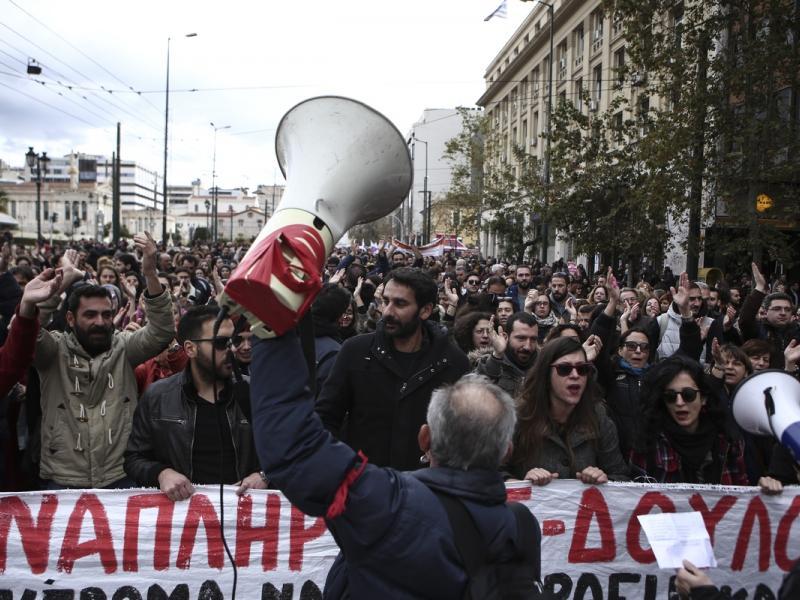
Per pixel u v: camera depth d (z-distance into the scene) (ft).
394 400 11.51
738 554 11.28
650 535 10.18
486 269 66.59
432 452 6.47
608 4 51.37
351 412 11.87
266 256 5.26
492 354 15.16
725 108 47.80
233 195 564.71
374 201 6.56
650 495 11.12
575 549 11.07
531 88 142.72
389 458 11.52
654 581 11.10
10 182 406.82
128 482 12.22
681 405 11.68
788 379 7.79
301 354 5.75
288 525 10.86
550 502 11.03
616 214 63.00
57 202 369.09
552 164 68.80
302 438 5.58
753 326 22.00
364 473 5.82
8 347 11.00
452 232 130.82
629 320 22.00
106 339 12.25
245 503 10.80
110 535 10.64
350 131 6.32
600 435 11.56
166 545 10.71
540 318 26.32
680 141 47.83
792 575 7.00
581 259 107.34
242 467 11.10
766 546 11.30
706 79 47.60
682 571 8.19
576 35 116.06
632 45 50.57
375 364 11.67
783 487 11.29
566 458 11.37
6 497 10.50
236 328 6.11
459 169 128.26
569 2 112.06
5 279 18.24
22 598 10.52
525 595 5.88
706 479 12.09
